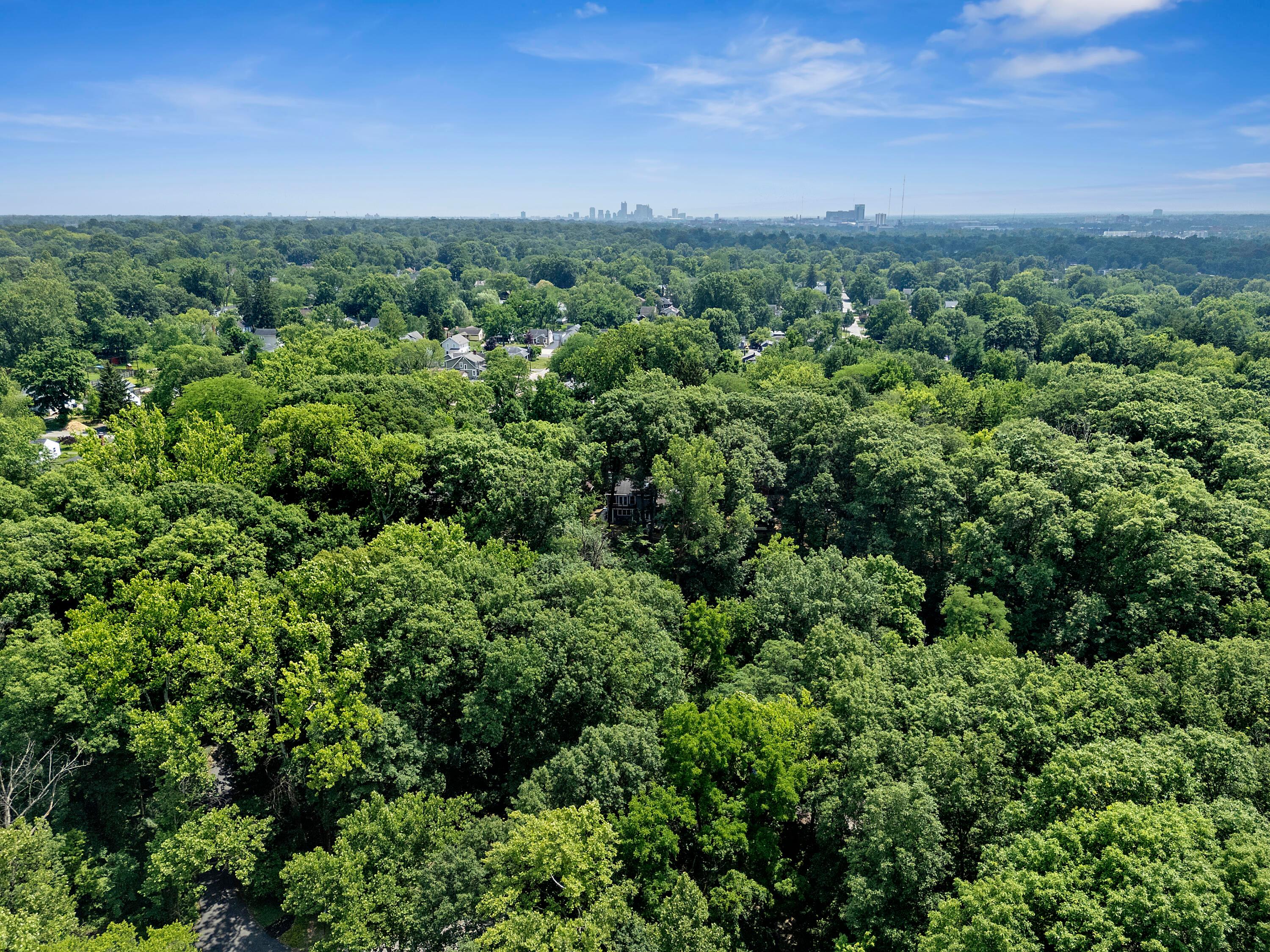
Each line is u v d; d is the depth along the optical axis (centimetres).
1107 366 9756
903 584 5312
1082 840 2616
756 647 4881
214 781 3919
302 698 3528
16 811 3397
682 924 2831
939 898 2875
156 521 4741
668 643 4209
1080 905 2330
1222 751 3005
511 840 2991
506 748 4116
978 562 5578
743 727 3384
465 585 4259
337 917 3116
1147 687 3597
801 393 7688
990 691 3606
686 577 6103
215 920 3738
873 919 2900
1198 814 2617
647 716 3766
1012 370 12962
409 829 3294
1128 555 5106
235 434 6462
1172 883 2292
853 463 6538
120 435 5791
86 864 3422
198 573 4075
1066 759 2995
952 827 3142
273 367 9288
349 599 4009
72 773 3631
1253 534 5025
